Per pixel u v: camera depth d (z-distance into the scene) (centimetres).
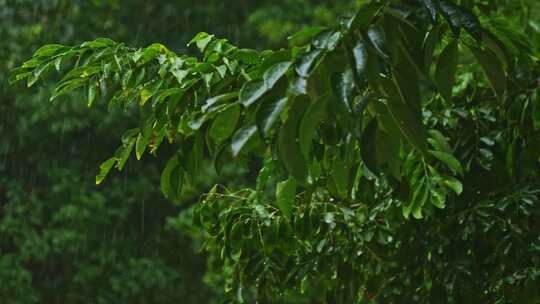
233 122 285
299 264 515
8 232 1307
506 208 478
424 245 501
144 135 387
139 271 1323
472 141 496
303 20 1362
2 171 1341
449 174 489
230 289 525
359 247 512
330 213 492
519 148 474
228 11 1440
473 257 498
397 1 294
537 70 454
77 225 1310
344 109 264
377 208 499
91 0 1366
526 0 667
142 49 405
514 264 479
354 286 525
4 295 1266
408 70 284
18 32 1326
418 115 279
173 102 369
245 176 1298
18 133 1325
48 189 1341
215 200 497
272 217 483
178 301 1367
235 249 489
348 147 288
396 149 288
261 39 1425
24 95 1301
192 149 343
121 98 407
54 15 1352
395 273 515
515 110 463
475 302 493
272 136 317
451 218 491
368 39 274
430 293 500
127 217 1373
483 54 316
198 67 369
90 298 1330
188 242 1391
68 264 1351
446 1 305
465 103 515
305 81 266
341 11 1332
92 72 399
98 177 400
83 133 1358
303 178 272
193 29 1421
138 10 1411
